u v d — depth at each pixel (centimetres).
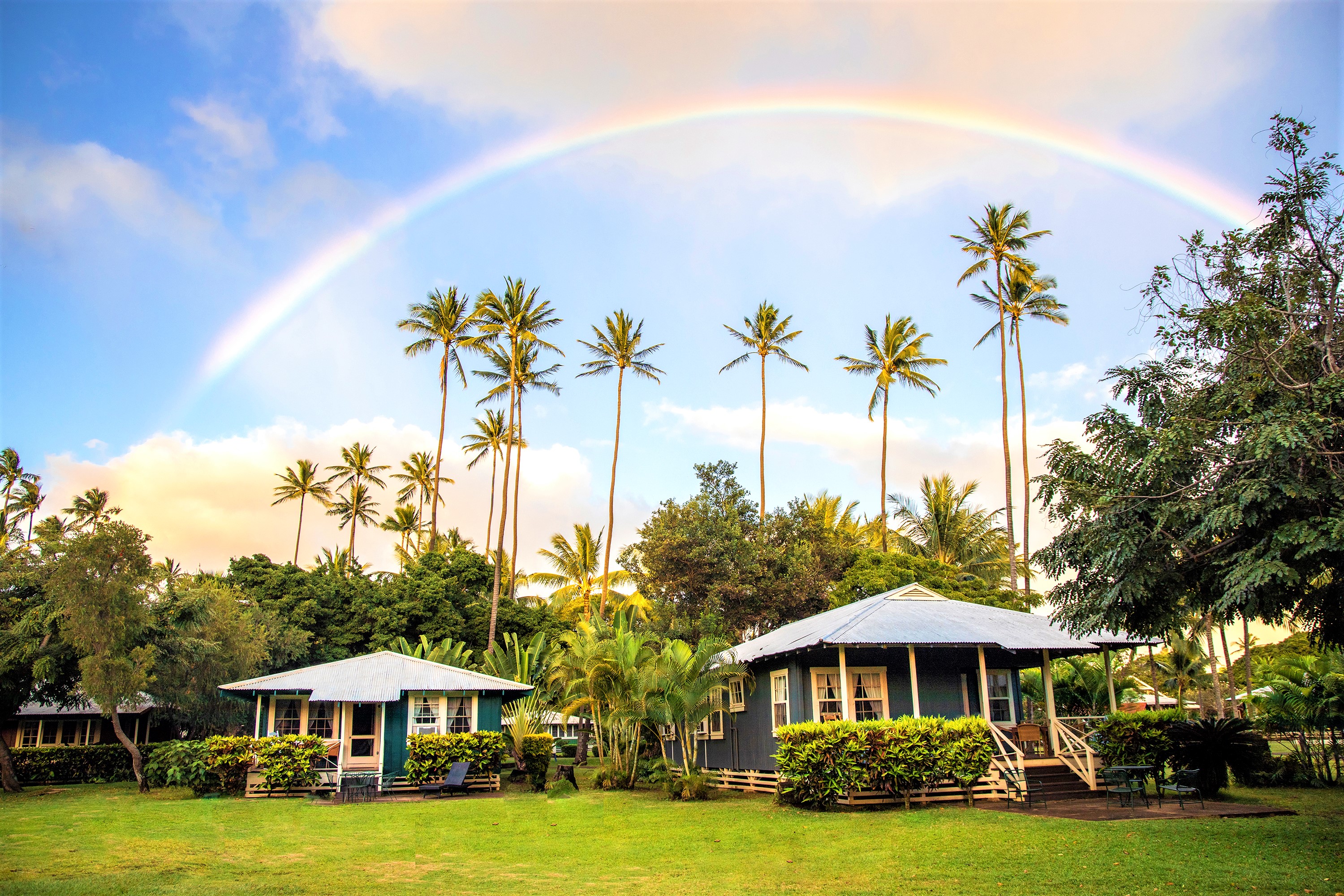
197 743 2300
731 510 4388
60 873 1070
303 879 1055
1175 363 1329
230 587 3809
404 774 2231
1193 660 3578
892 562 4006
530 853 1268
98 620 2167
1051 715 1902
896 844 1259
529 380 5100
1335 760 1944
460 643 3741
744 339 5244
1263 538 1105
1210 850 1123
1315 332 1215
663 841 1364
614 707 2334
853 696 1998
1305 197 1230
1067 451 1338
